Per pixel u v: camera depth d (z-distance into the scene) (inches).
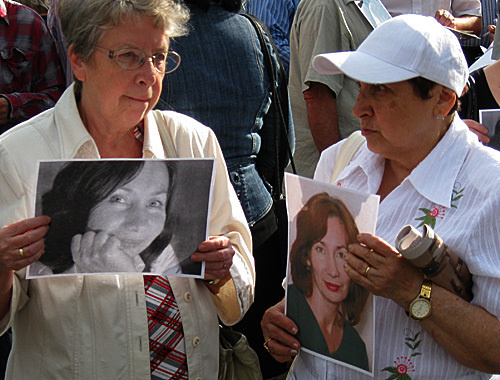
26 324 76.7
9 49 139.1
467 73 73.3
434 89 70.7
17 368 77.1
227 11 117.0
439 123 73.0
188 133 84.0
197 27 113.7
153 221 73.3
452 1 192.7
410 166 75.4
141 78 74.4
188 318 79.4
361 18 152.6
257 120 119.1
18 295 73.7
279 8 193.2
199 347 80.3
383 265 67.9
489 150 72.1
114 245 73.0
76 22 73.1
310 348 78.7
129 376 75.8
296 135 163.5
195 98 112.3
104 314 75.3
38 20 141.9
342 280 74.1
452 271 68.1
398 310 72.8
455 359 70.7
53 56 143.7
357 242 71.6
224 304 84.3
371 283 68.9
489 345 67.6
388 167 79.4
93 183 71.7
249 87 116.3
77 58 76.1
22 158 75.4
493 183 68.7
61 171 71.0
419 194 73.6
